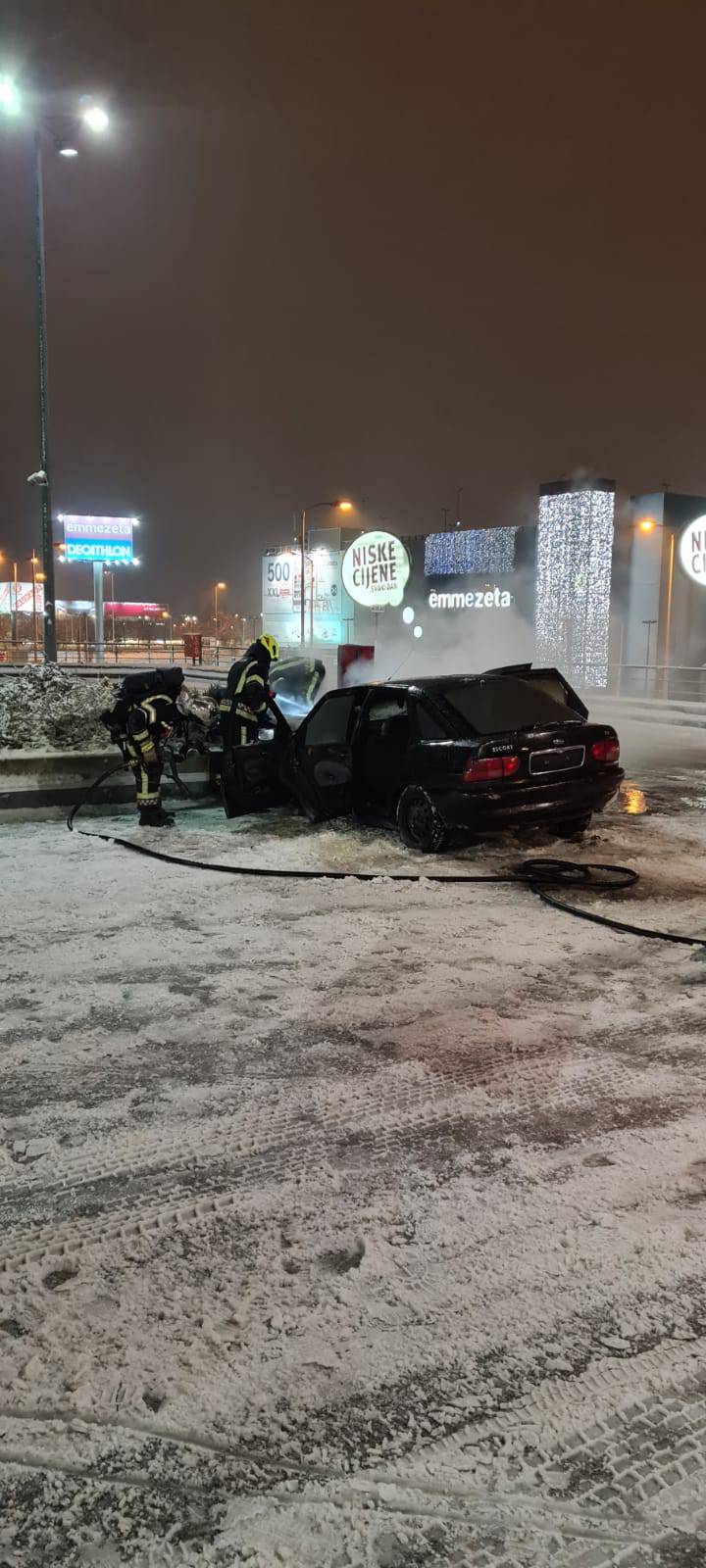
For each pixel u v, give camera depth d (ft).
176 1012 15.52
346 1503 6.75
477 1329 8.45
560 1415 7.52
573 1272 9.18
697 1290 8.96
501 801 24.82
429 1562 6.31
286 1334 8.38
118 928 19.88
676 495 107.55
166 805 33.65
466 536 133.69
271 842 27.99
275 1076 13.30
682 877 23.86
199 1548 6.41
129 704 30.04
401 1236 9.75
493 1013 15.46
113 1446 7.23
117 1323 8.52
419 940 19.12
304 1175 10.88
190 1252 9.52
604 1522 6.61
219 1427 7.40
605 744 26.48
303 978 17.03
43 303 69.77
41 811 31.48
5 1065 13.65
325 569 158.30
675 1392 7.77
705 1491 6.86
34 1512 6.68
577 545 90.12
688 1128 11.87
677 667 85.66
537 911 21.08
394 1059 13.80
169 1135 11.75
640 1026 14.97
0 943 18.93
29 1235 9.81
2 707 35.83
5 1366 8.02
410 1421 7.47
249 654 32.60
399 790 27.40
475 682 27.61
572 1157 11.21
